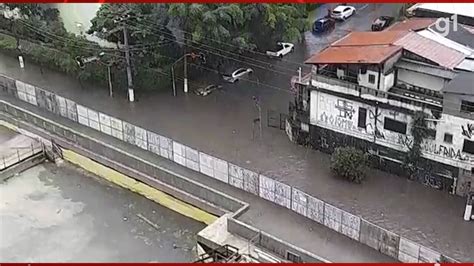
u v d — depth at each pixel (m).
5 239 40.38
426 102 38.53
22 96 52.19
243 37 49.88
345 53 41.53
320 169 42.56
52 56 54.66
